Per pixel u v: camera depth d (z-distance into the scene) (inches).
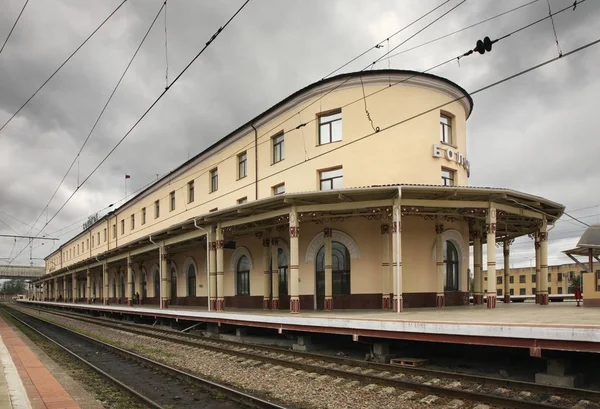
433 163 768.9
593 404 294.4
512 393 327.3
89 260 1652.3
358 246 731.4
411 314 534.6
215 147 1096.8
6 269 3235.7
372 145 754.8
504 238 928.3
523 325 352.5
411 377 388.2
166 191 1396.4
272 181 890.1
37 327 1091.9
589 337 318.0
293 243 639.8
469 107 872.9
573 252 714.8
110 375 438.9
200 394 361.7
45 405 298.4
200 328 839.7
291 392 359.6
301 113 829.2
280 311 737.0
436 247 731.4
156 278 1443.2
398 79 764.0
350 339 574.6
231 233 856.3
